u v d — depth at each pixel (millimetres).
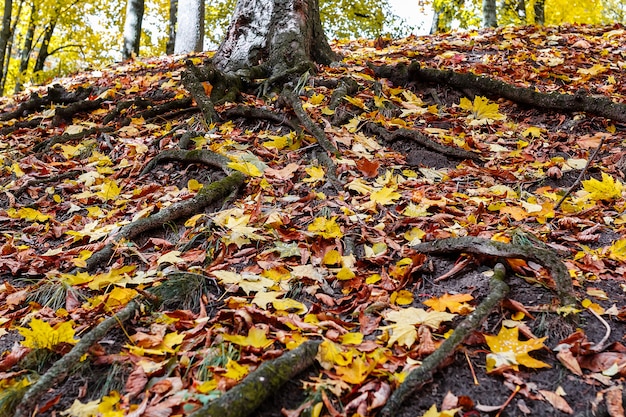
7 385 1860
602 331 1985
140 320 2189
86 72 8398
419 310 2070
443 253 2482
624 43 6164
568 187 3391
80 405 1727
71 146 4418
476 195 3191
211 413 1547
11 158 4449
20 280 2654
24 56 19172
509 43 6371
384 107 4457
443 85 4938
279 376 1714
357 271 2463
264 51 5316
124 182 3791
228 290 2338
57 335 1994
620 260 2402
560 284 2104
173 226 2979
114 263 2699
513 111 4605
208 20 20141
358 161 3541
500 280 2184
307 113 4074
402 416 1647
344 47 7523
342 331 2004
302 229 2836
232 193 3219
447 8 14117
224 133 4211
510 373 1805
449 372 1814
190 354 1927
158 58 8414
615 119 4090
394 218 2891
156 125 4629
